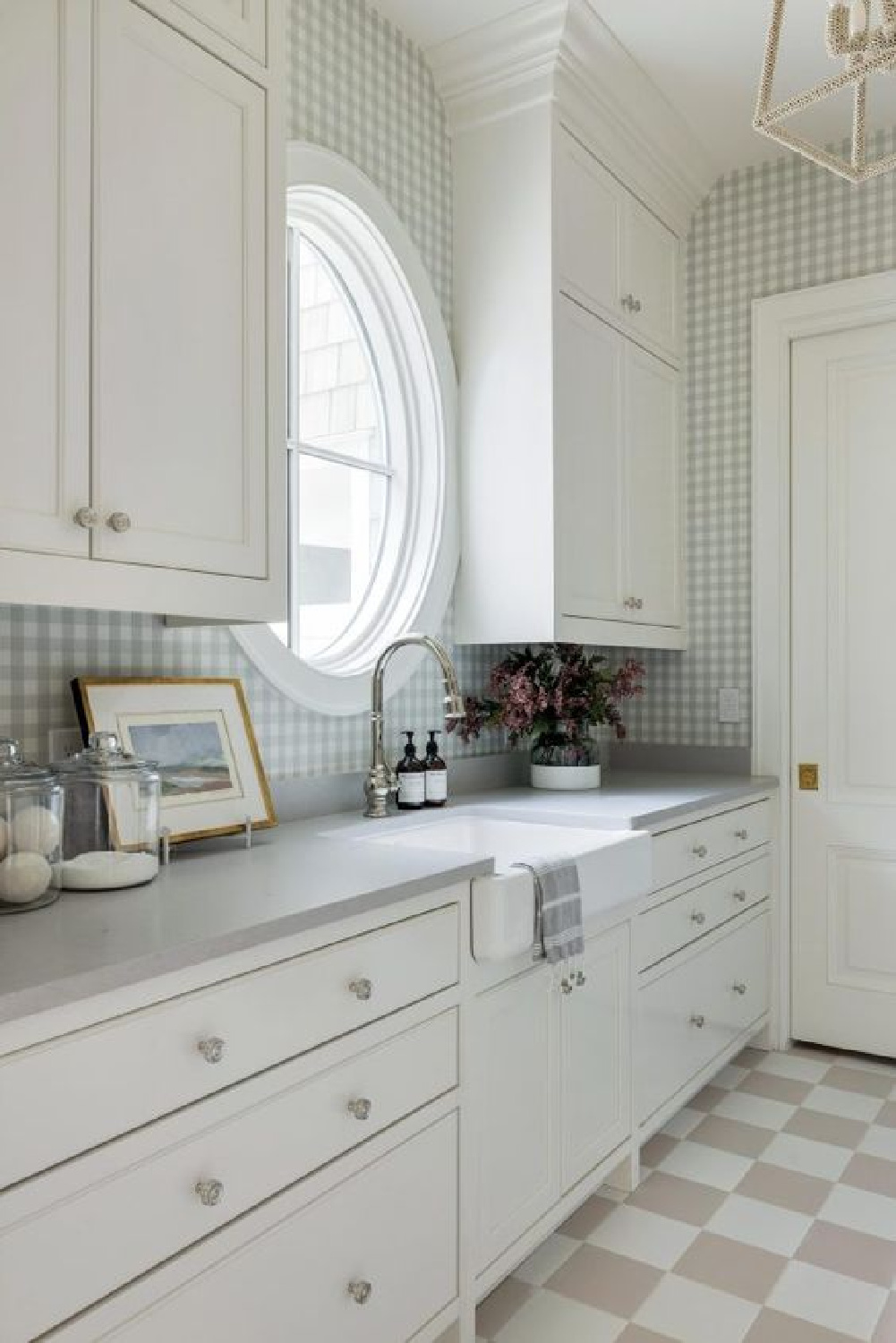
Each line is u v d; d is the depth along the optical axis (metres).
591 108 2.64
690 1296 1.84
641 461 3.00
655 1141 2.47
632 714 3.40
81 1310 1.03
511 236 2.59
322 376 2.88
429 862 1.63
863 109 1.64
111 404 1.39
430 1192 1.56
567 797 2.59
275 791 2.10
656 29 2.48
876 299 2.94
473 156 2.66
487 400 2.63
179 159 1.50
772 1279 1.89
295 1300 1.30
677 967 2.44
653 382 3.08
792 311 3.09
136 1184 1.09
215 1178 1.19
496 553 2.62
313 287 2.88
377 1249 1.44
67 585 1.33
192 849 1.75
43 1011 0.99
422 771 2.33
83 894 1.39
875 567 3.03
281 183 1.70
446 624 2.65
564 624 2.56
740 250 3.20
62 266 1.33
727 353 3.22
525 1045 1.82
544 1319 1.78
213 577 1.55
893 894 2.98
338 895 1.38
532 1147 1.84
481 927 1.66
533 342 2.55
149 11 1.45
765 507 3.14
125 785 1.50
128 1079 1.09
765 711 3.14
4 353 1.26
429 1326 1.55
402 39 2.53
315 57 2.25
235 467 1.59
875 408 3.02
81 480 1.35
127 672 1.80
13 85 1.27
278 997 1.28
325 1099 1.35
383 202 2.42
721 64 2.63
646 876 2.13
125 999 1.09
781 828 3.13
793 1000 3.14
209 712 1.84
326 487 2.85
